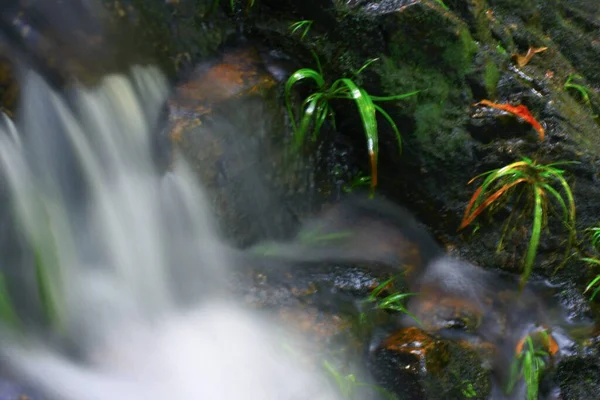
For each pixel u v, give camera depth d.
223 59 2.11
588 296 2.15
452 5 2.16
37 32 1.96
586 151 2.14
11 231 1.96
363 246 2.14
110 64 2.01
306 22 2.12
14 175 1.95
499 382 2.05
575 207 2.14
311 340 1.99
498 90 2.15
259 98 2.08
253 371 1.96
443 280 2.14
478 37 2.17
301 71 2.09
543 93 2.18
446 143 2.13
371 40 2.11
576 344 2.09
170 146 2.01
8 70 1.94
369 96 2.11
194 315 2.02
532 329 2.11
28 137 1.96
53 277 1.97
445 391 2.00
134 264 2.03
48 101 1.97
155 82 2.04
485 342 2.07
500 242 2.15
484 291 2.13
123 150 2.02
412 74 2.12
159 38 2.05
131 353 1.97
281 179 2.12
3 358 1.92
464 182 2.14
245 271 2.07
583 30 2.39
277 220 2.13
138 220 2.03
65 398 1.91
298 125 2.12
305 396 1.95
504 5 2.29
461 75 2.12
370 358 2.02
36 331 1.95
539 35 2.30
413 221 2.19
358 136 2.17
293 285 2.05
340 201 2.19
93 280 2.00
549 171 2.09
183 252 2.06
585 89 2.26
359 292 2.06
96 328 1.98
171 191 2.02
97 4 1.99
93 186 2.00
